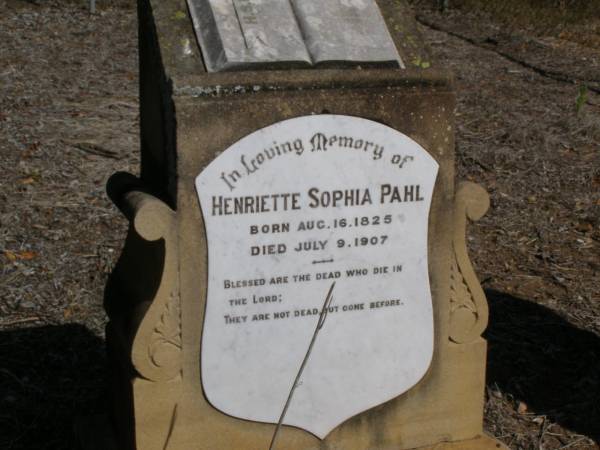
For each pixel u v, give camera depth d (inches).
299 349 52.7
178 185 48.1
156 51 49.6
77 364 73.1
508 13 212.7
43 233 94.5
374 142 51.0
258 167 49.2
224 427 52.5
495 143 128.3
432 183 52.8
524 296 88.0
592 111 144.2
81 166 112.3
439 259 54.2
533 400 71.1
